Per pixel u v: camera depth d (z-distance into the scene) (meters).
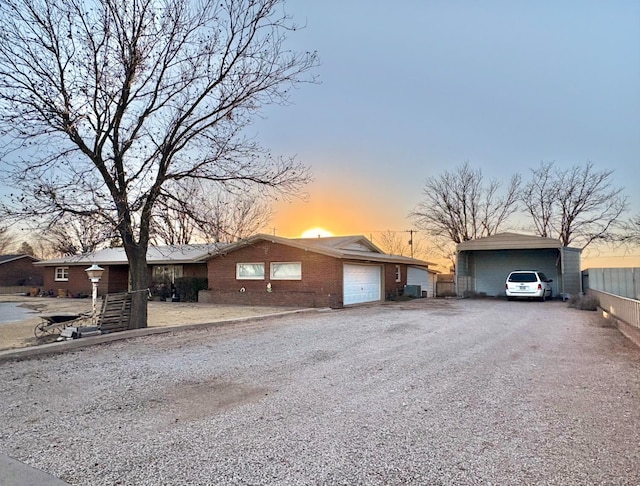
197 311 17.27
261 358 7.80
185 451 3.78
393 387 5.80
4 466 3.53
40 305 22.55
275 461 3.55
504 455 3.62
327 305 18.34
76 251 11.43
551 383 5.95
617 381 6.01
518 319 13.79
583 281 23.44
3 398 5.45
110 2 10.23
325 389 5.73
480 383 5.97
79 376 6.55
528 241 23.44
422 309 17.61
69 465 3.54
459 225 38.59
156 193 11.18
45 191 9.70
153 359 7.77
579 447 3.77
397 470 3.36
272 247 20.52
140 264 11.31
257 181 12.20
